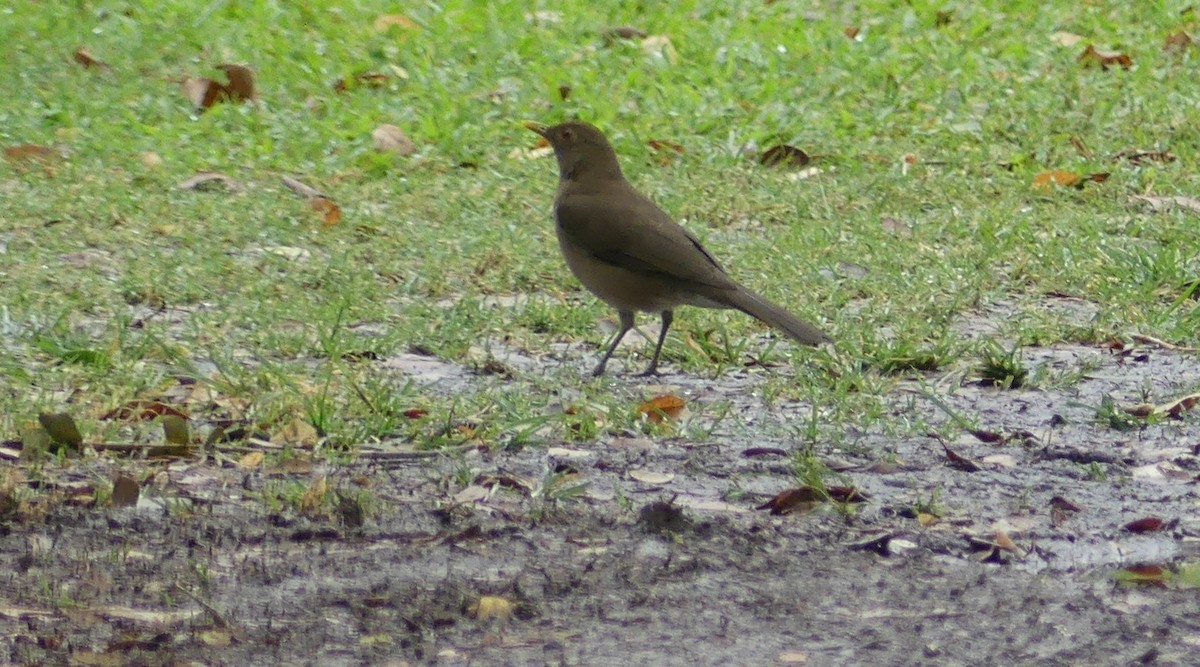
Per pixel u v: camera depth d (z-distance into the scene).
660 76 19.36
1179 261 14.18
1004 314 13.30
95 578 7.80
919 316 12.93
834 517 8.82
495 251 14.26
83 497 8.80
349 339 11.86
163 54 19.42
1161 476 9.62
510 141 17.72
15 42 19.34
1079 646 7.23
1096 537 8.62
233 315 12.47
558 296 13.45
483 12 20.95
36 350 11.34
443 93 18.30
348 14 20.73
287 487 9.02
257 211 15.23
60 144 16.83
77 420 9.84
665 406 10.49
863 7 22.03
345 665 6.92
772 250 14.51
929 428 10.44
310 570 7.96
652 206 12.15
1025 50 20.50
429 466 9.49
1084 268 14.19
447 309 12.77
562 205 12.09
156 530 8.43
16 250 13.91
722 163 17.12
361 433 9.80
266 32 20.09
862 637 7.27
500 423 10.15
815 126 18.19
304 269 13.72
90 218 14.83
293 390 10.44
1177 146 17.75
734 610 7.56
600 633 7.27
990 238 14.82
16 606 7.47
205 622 7.34
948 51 20.33
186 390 10.70
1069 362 12.05
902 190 16.44
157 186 15.93
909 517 8.85
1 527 8.40
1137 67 20.08
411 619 7.39
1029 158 17.45
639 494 9.12
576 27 20.84
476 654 7.04
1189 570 8.20
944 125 18.20
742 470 9.54
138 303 12.93
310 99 18.42
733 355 11.85
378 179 16.62
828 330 12.56
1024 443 10.14
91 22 20.17
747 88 19.12
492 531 8.51
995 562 8.27
